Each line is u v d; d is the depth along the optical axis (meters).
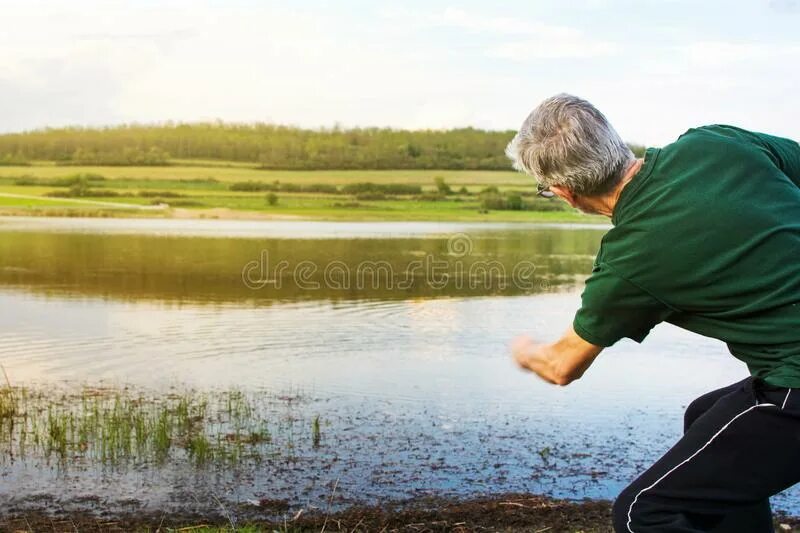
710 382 8.98
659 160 3.21
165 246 21.39
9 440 6.80
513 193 35.09
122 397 8.12
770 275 3.03
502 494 5.76
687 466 3.16
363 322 12.23
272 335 11.14
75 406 7.80
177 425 7.22
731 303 3.08
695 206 3.08
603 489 5.90
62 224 27.06
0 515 5.34
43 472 6.14
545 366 3.51
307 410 7.71
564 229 28.17
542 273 18.31
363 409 7.77
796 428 3.00
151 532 5.07
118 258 19.16
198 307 13.34
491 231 27.09
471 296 14.94
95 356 9.83
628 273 3.18
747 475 3.10
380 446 6.74
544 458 6.51
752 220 3.04
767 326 3.05
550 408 7.88
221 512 5.42
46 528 5.12
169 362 9.57
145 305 13.41
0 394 8.18
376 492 5.77
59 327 11.48
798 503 5.70
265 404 7.89
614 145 3.23
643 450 6.74
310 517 5.29
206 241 22.72
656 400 8.22
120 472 6.14
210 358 9.81
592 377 9.09
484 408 7.84
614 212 3.30
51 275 16.58
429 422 7.38
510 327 11.93
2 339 10.62
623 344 10.84
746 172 3.12
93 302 13.66
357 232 26.05
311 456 6.48
